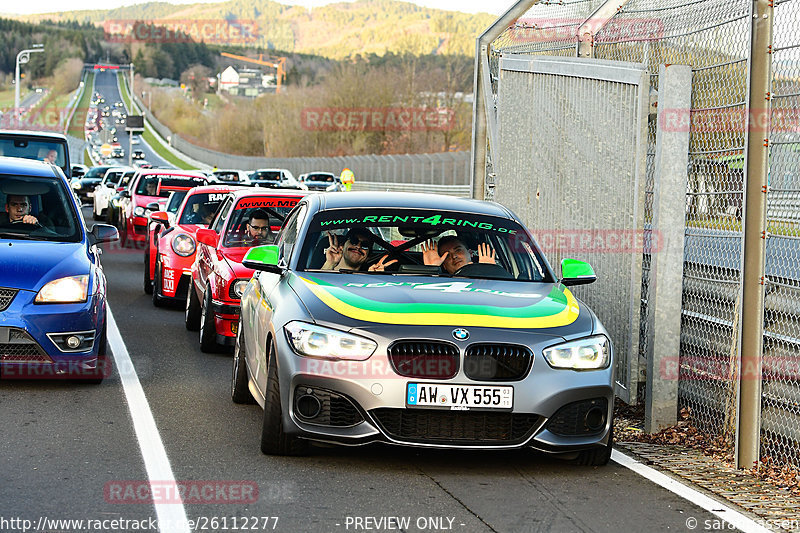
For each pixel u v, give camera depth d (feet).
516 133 34.45
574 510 16.55
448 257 22.25
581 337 19.06
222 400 25.43
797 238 19.42
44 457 19.03
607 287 27.20
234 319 32.24
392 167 182.39
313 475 18.20
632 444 22.30
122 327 38.47
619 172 26.17
